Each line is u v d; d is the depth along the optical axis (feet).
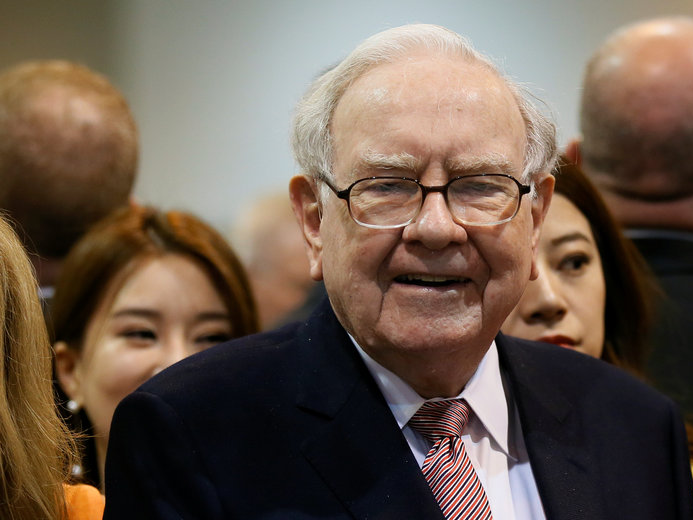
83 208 9.36
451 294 5.35
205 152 15.79
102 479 7.63
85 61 15.83
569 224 7.73
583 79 9.60
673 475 6.18
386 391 5.72
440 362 5.46
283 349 5.95
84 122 9.30
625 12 14.33
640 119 9.05
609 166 9.33
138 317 7.66
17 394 5.73
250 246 13.33
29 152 9.18
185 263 7.80
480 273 5.38
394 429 5.54
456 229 5.24
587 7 14.35
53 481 5.78
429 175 5.30
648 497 5.94
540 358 6.49
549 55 14.43
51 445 5.82
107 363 7.61
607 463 5.98
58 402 7.50
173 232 7.93
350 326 5.58
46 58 15.83
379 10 15.06
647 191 9.24
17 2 15.75
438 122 5.31
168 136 15.83
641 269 8.42
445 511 5.40
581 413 6.18
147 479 5.39
